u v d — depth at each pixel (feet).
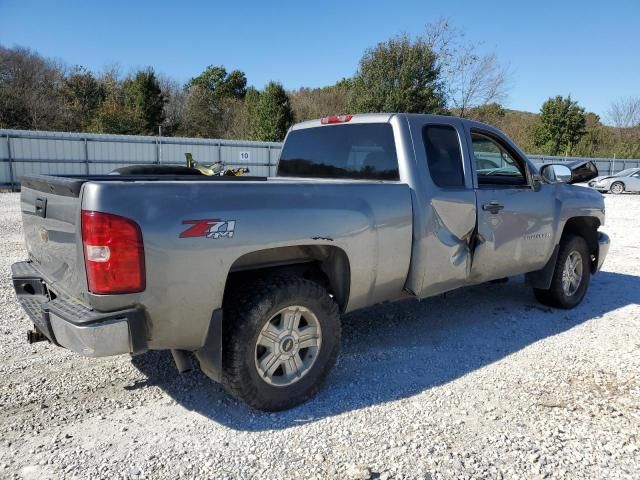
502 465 8.78
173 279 8.69
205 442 9.42
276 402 10.42
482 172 14.85
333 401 11.03
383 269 11.84
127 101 146.82
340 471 8.57
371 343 14.49
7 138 77.56
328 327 10.98
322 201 10.57
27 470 8.50
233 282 10.39
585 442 9.50
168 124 154.51
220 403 10.92
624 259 27.50
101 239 8.11
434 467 8.70
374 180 13.26
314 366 10.92
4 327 15.08
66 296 9.43
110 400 10.98
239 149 97.86
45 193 10.10
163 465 8.71
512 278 22.35
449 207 13.11
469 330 15.69
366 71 102.47
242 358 9.79
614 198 75.31
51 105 136.05
